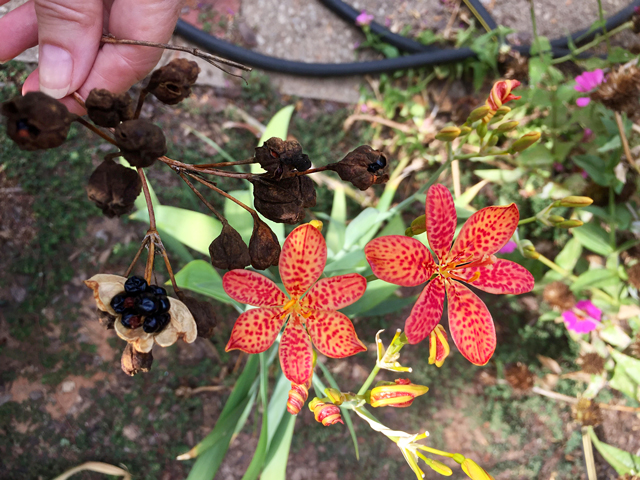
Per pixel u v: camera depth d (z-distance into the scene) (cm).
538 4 53
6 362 39
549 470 44
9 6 43
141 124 11
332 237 38
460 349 19
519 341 46
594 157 40
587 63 42
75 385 40
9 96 41
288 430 30
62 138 11
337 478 42
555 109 42
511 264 19
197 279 30
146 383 41
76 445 39
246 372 30
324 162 47
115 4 21
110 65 22
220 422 30
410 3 52
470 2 50
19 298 40
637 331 42
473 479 19
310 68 48
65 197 42
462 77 51
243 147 46
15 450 38
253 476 27
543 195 42
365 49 51
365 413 21
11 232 41
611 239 39
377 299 32
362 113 49
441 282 19
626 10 52
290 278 17
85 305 41
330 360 44
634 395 40
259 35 48
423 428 44
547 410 45
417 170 48
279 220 15
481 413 45
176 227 30
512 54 46
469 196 36
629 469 39
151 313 13
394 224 34
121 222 43
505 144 47
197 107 46
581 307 39
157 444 41
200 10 47
